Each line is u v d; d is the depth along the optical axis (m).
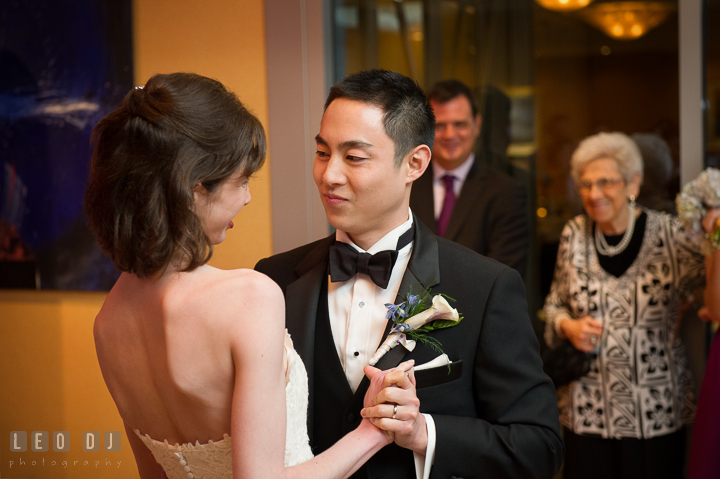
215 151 1.00
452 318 1.34
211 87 1.04
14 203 2.92
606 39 2.62
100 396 2.92
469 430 1.31
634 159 2.54
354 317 1.44
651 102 2.58
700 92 2.50
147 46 2.81
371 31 2.74
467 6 2.72
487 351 1.36
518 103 2.74
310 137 2.69
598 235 2.59
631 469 2.44
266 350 0.97
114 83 2.80
